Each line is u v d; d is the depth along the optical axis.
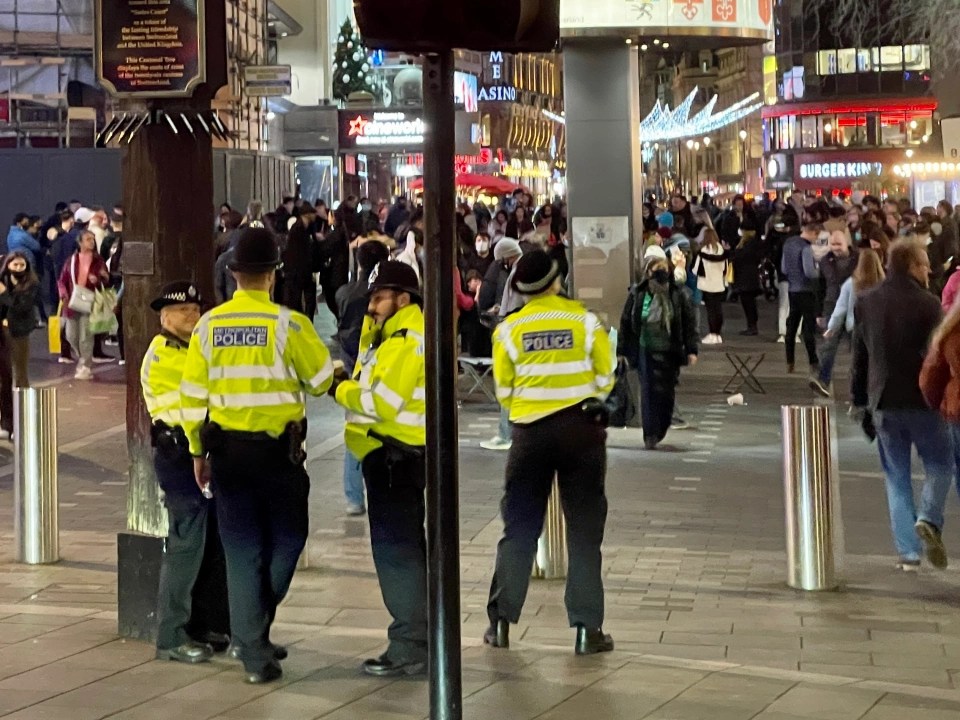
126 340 8.29
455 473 5.50
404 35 5.23
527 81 115.50
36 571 10.00
